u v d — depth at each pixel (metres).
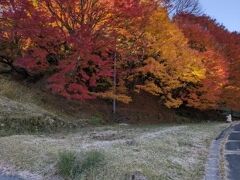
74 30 22.73
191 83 35.28
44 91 26.55
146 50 28.52
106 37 23.53
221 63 36.62
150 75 31.12
